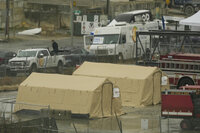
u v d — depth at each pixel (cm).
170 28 13550
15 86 8181
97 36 11694
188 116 5222
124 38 11562
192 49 9450
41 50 9700
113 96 6081
